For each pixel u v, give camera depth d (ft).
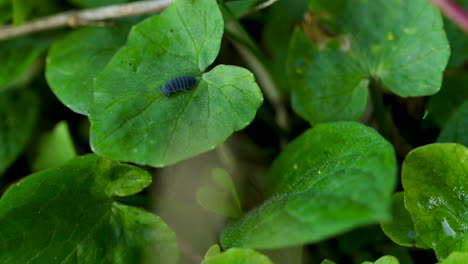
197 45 0.57
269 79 0.68
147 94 0.57
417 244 0.56
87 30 0.65
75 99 0.62
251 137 0.67
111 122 0.56
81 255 0.57
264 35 0.68
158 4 0.64
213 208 0.58
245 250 0.53
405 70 0.60
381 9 0.60
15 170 0.68
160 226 0.57
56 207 0.57
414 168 0.55
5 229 0.56
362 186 0.51
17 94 0.69
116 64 0.58
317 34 0.61
